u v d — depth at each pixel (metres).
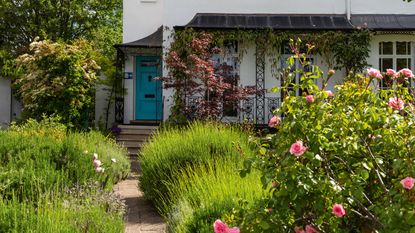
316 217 2.78
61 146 6.75
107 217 4.32
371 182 2.92
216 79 11.51
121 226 4.38
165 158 6.75
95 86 14.09
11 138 7.23
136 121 13.99
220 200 4.25
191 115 11.54
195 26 12.46
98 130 12.42
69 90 12.08
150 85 14.70
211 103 11.62
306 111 2.87
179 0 13.50
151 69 14.73
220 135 7.23
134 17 15.03
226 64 12.49
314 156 2.73
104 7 22.97
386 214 2.49
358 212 2.83
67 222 3.80
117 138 12.69
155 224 5.76
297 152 2.66
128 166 9.30
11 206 3.87
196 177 5.56
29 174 5.46
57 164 6.28
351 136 2.91
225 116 12.62
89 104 12.80
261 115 12.73
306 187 2.62
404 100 3.27
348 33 12.43
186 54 12.34
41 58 12.34
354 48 12.30
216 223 2.75
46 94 12.01
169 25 13.39
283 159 2.78
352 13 13.55
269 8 13.64
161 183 6.52
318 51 12.59
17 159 6.29
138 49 14.33
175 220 4.54
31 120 10.62
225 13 13.59
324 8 13.62
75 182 5.90
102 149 8.46
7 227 3.55
